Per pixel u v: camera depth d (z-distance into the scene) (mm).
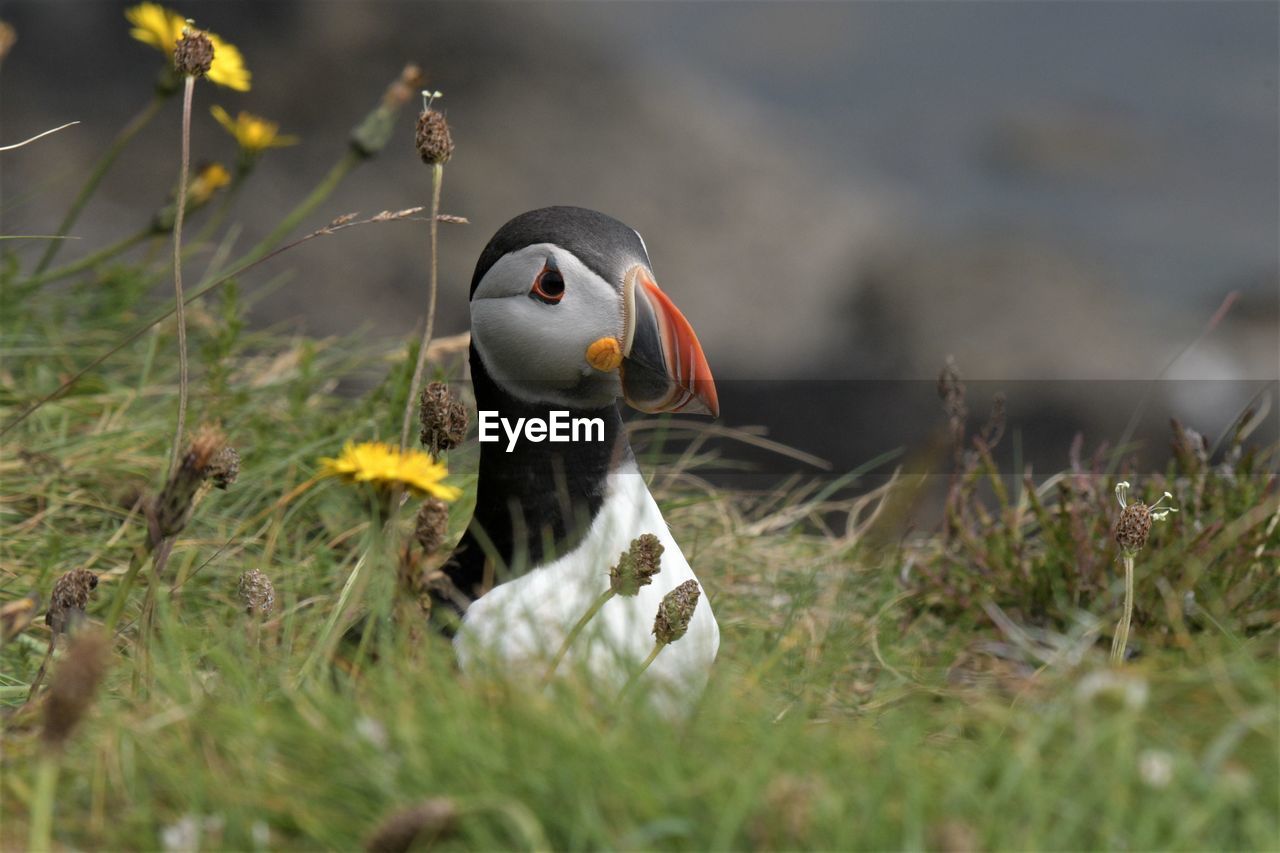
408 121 19562
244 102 19594
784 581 9133
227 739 4945
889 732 5164
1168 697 5215
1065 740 4855
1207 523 8539
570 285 6285
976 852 4250
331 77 20031
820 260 19391
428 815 4223
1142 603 8023
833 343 18438
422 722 4926
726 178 20078
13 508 8914
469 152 19359
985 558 8703
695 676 5738
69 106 19672
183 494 5613
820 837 4320
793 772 4637
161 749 4941
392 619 6055
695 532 9711
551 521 6355
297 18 20531
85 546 8500
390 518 5734
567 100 20469
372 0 20719
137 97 19891
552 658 5676
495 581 6363
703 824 4367
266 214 18047
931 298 19047
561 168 19578
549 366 6371
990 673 7605
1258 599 8102
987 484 12008
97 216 17641
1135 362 18375
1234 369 18594
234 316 9617
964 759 4805
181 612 7742
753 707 5285
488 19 21047
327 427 9609
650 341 6285
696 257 18969
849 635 7941
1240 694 5230
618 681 5672
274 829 4637
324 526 9164
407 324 16828
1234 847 4414
